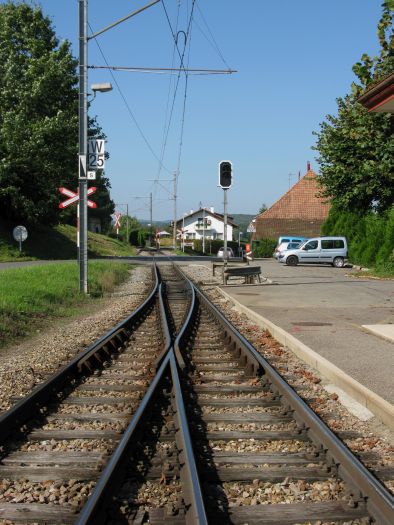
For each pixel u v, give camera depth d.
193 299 17.72
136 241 121.56
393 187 29.39
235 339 10.73
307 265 39.31
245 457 5.45
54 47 50.16
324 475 5.04
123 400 7.29
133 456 5.42
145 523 4.25
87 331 12.80
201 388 7.91
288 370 9.12
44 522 4.21
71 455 5.43
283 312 15.48
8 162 41.62
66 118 44.44
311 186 71.81
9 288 16.69
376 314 15.07
